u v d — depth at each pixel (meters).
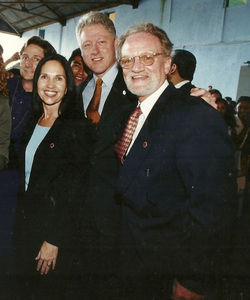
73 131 1.47
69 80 1.52
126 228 1.34
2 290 1.59
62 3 9.55
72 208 1.48
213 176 1.07
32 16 11.17
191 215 1.10
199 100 1.19
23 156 1.59
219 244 1.10
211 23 6.40
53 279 1.57
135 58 1.25
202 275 1.13
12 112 1.77
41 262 1.52
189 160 1.09
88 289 1.60
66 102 1.51
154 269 1.23
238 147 3.21
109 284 1.58
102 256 1.61
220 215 1.07
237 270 1.99
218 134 1.09
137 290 1.31
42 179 1.49
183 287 1.17
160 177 1.18
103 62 1.69
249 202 2.85
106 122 1.62
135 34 1.27
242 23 5.92
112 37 1.73
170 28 7.20
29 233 1.53
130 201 1.26
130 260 1.32
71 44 10.41
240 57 5.98
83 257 1.63
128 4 8.11
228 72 6.18
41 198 1.50
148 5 7.65
